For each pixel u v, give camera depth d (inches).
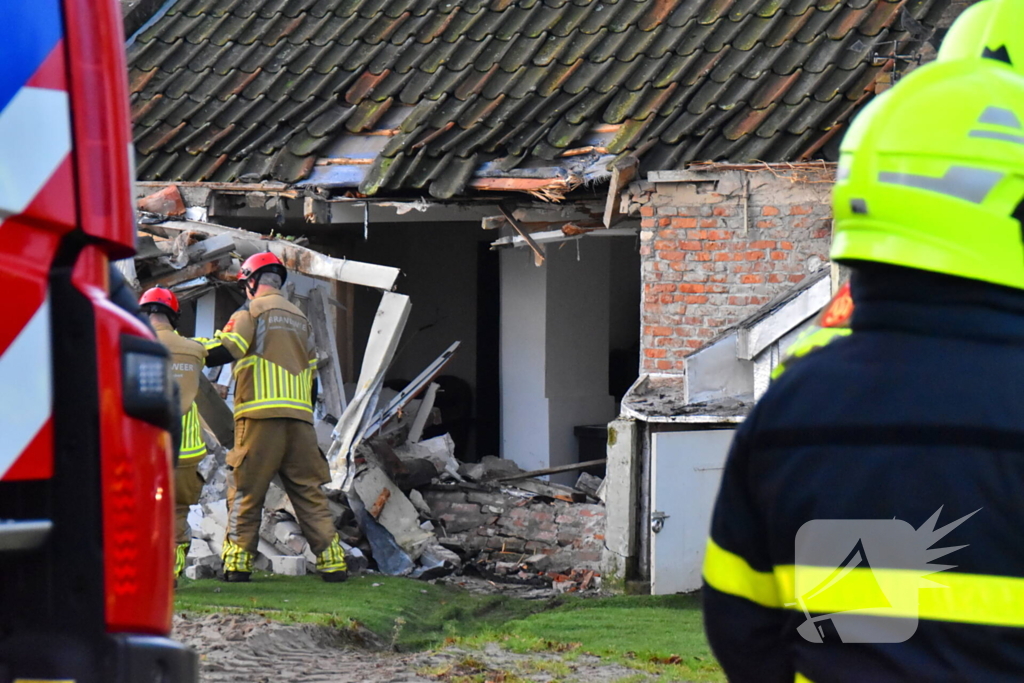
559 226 997.2
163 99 1084.5
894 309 153.5
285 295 902.4
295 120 1039.6
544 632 658.2
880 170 153.5
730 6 1002.7
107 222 251.8
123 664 242.2
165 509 258.7
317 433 911.0
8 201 238.1
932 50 786.2
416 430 1053.2
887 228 153.0
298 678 502.0
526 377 1158.3
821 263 834.8
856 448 148.3
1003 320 149.3
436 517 938.7
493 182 920.3
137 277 847.7
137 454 251.0
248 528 741.3
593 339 1178.0
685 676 538.6
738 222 855.7
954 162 149.6
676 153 873.5
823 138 845.8
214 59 1119.0
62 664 244.5
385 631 651.5
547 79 997.2
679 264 868.6
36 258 242.8
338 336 1118.4
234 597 692.7
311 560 820.0
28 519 247.3
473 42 1067.3
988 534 140.6
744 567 163.8
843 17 954.1
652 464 776.3
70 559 246.5
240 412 729.6
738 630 164.4
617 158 876.6
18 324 240.4
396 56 1068.5
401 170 948.0
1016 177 148.8
